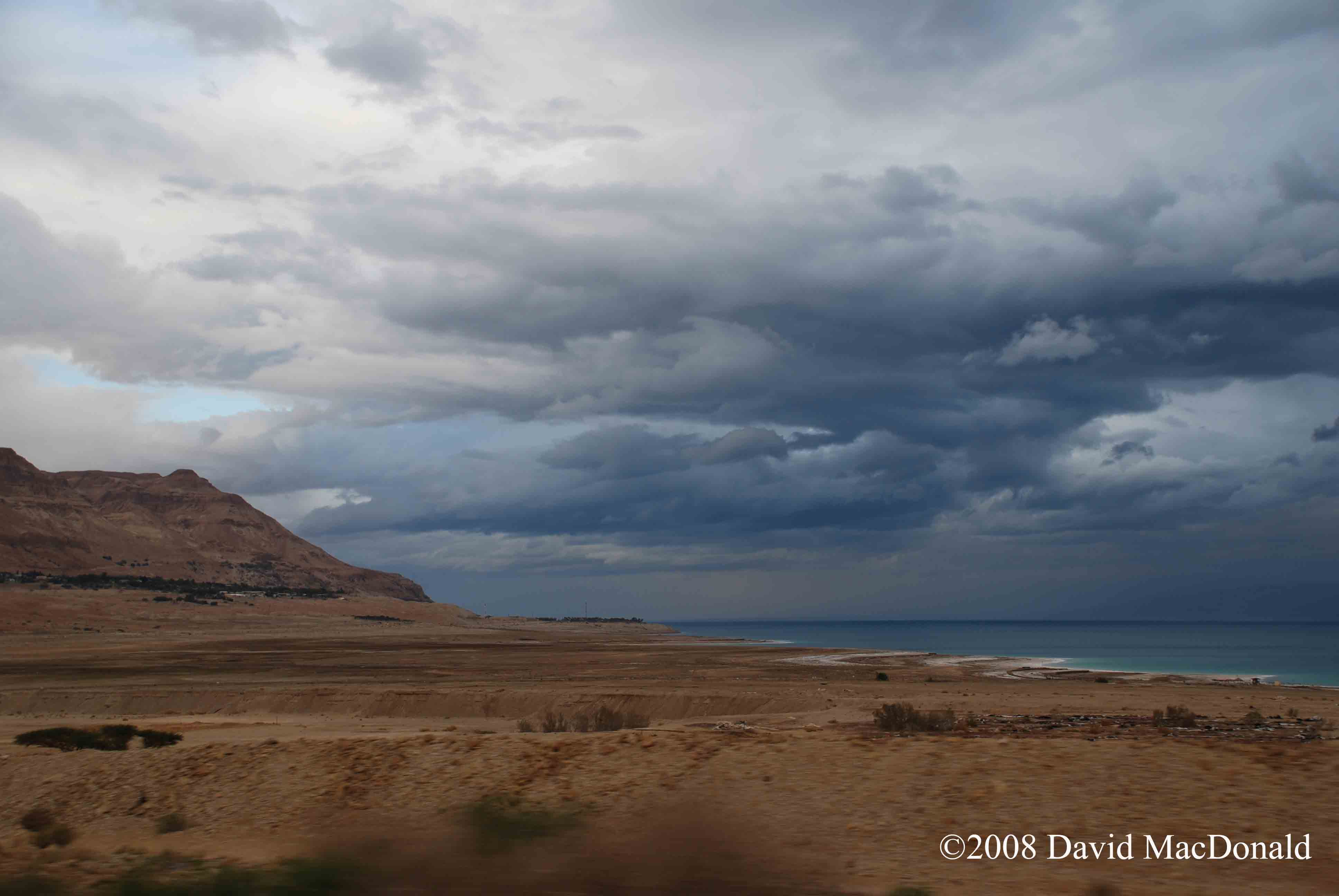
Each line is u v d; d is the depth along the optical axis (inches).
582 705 2050.9
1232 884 398.0
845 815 530.9
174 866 494.0
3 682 3021.7
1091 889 391.5
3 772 887.7
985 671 3410.4
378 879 402.3
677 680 2807.6
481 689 2378.2
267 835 618.8
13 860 530.6
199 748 853.8
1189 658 5177.2
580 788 625.6
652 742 712.4
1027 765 584.4
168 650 5644.7
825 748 657.6
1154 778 545.6
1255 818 477.4
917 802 541.0
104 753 921.5
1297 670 4035.4
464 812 594.9
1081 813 502.3
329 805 667.4
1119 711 1638.8
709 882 405.1
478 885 392.5
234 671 3558.1
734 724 1571.1
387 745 787.4
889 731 1177.4
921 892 383.9
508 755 722.8
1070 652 6107.3
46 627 7618.1
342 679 3048.7
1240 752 580.1
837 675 3100.4
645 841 458.3
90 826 719.7
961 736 1044.5
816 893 391.9
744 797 570.6
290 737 1494.8
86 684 2881.4
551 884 394.3
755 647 6481.3
